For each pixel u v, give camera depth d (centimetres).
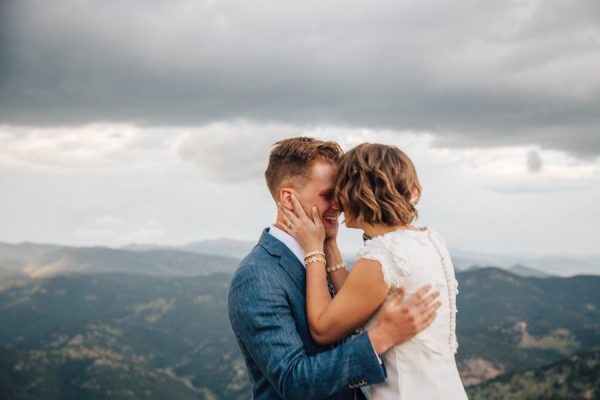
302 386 304
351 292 318
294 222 352
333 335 322
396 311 307
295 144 362
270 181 372
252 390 354
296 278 346
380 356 325
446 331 324
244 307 326
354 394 341
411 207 334
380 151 336
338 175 345
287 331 322
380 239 322
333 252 373
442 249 333
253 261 340
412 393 312
